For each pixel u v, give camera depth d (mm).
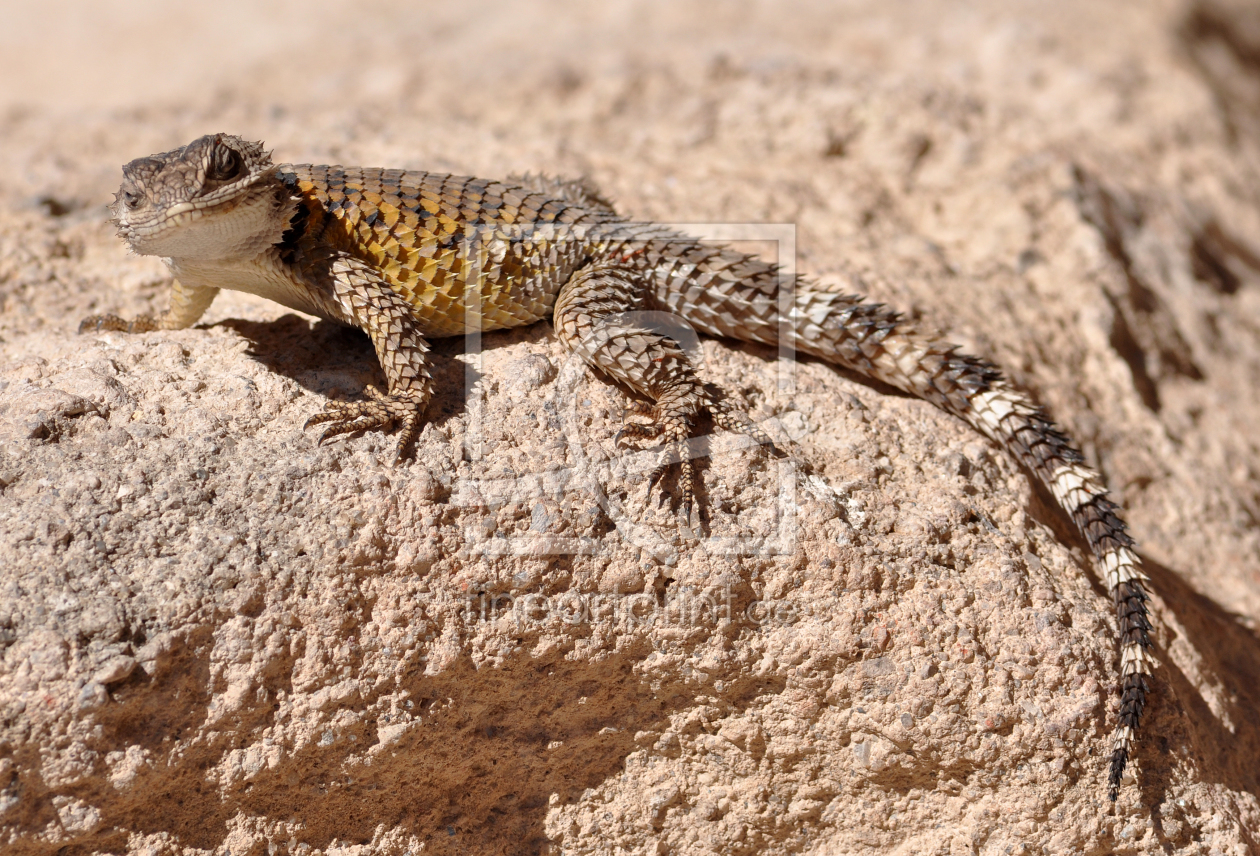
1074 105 1612
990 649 1208
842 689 1209
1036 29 1797
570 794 1221
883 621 1208
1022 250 1330
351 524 1199
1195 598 1263
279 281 1219
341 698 1196
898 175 1372
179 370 1221
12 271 1272
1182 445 1303
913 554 1215
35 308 1262
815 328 1241
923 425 1241
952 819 1214
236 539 1193
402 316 1214
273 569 1193
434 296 1222
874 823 1219
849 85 1406
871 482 1226
